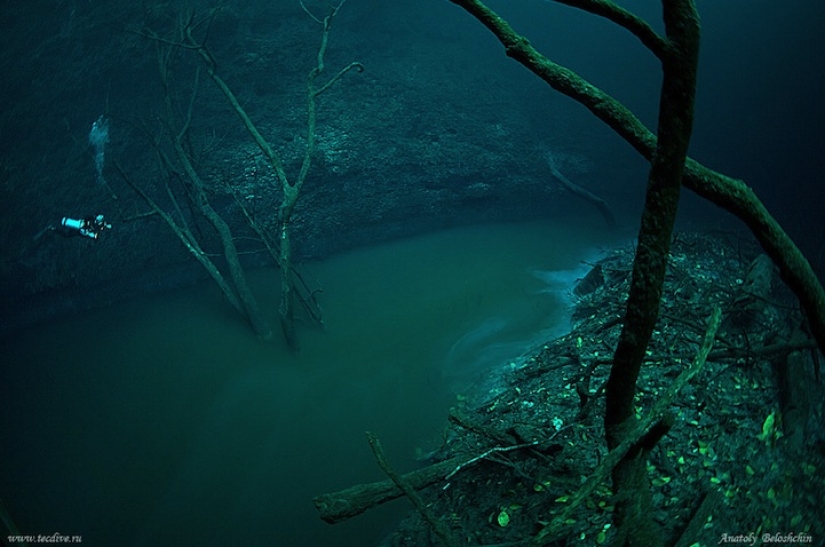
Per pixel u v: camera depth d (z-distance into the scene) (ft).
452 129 62.44
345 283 47.11
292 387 34.12
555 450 20.16
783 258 7.61
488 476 21.53
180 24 47.88
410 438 28.89
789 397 19.77
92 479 28.14
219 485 27.30
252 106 56.24
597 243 54.13
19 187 45.50
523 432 21.02
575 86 8.07
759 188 58.18
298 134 55.67
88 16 50.70
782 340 23.09
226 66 56.75
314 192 53.83
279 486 26.81
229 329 40.34
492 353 34.83
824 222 46.06
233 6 58.29
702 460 18.11
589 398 21.53
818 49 63.82
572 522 17.38
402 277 47.65
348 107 59.47
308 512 25.11
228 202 50.49
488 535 18.88
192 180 42.32
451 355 35.45
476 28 75.20
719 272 33.14
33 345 39.81
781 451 17.92
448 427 28.14
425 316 40.73
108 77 51.49
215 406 32.89
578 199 63.77
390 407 31.45
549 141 68.08
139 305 44.19
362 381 34.09
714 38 69.82
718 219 55.52
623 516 10.35
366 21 67.41
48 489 27.66
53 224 43.21
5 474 28.60
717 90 69.62
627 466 10.14
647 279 8.09
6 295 42.09
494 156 62.13
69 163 47.85
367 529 23.36
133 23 52.29
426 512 13.96
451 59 69.51
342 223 53.98
